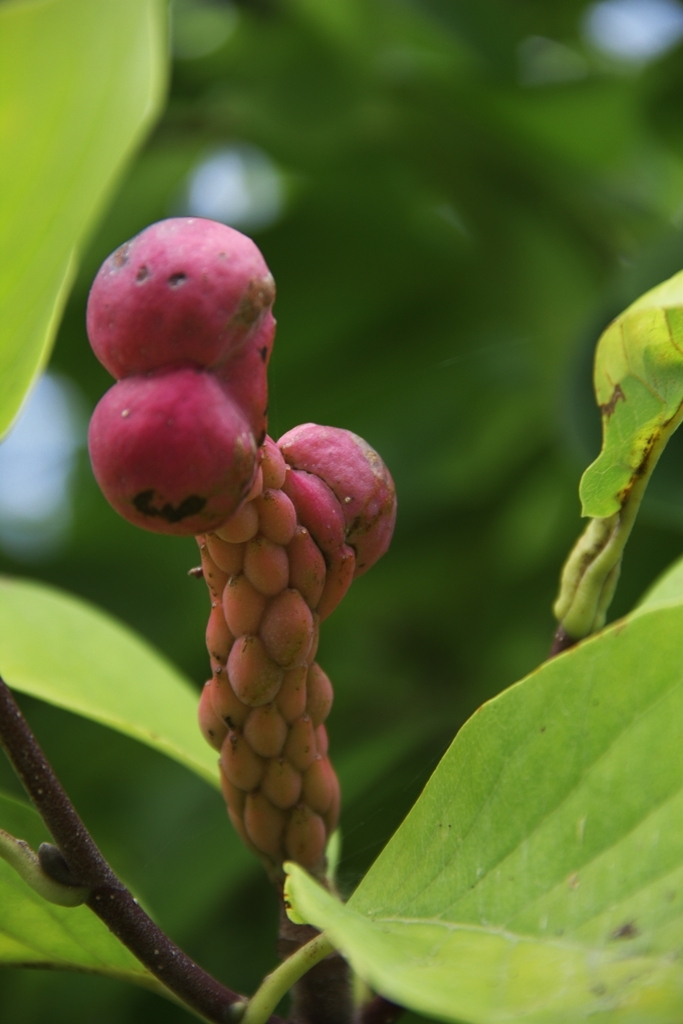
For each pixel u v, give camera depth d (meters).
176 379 0.45
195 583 1.01
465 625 1.01
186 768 0.87
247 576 0.48
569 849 0.46
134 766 0.89
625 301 0.75
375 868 0.48
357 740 0.94
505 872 0.46
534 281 1.10
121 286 0.45
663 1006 0.44
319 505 0.48
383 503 0.48
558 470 1.03
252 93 0.99
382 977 0.44
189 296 0.44
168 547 1.03
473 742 0.47
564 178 1.07
